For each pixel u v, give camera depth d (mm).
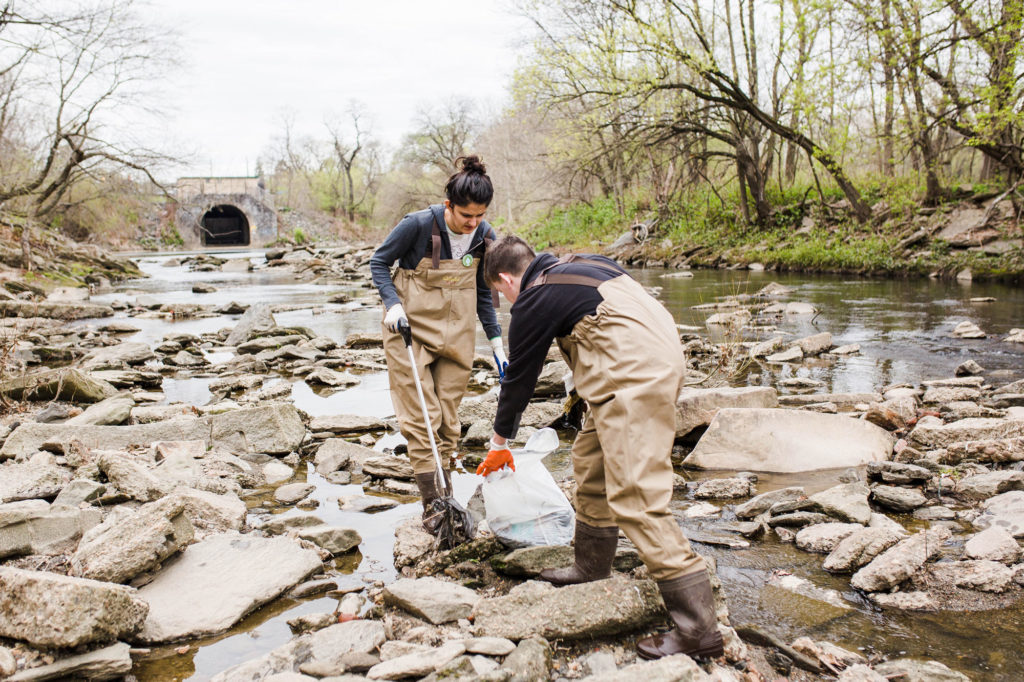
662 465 2127
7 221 19625
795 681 2049
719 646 2088
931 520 3154
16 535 2773
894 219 17469
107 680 2068
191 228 56156
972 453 3775
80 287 17141
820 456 3910
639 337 2152
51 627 2082
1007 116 13359
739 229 21750
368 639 2244
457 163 2969
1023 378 5703
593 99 20953
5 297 12719
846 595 2541
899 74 14945
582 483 2438
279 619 2434
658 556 2090
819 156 17734
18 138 22031
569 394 2445
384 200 68938
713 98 18703
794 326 8867
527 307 2312
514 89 20531
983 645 2207
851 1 14898
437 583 2537
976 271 14094
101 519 3004
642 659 2154
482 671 2025
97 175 22484
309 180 72938
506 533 2811
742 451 3961
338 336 8883
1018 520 2998
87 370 6246
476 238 3053
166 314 11672
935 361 6574
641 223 24906
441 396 3121
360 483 3789
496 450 2633
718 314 9227
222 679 2033
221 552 2773
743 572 2730
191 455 3846
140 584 2555
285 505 3457
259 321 8703
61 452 3994
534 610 2305
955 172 19641
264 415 4312
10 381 5266
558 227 33281
